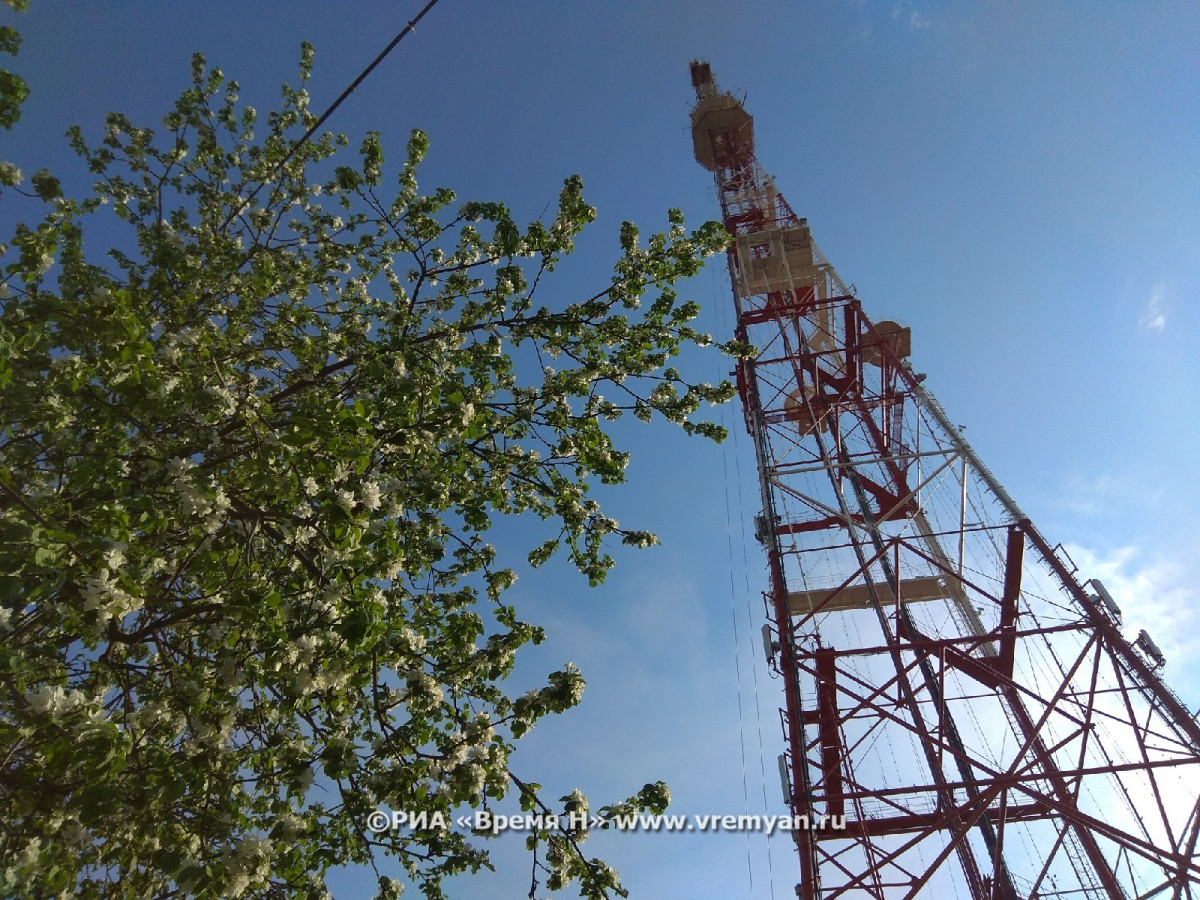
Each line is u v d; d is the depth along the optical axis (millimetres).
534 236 8516
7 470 4453
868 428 20891
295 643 5238
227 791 5293
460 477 8508
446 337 8758
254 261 7512
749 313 21062
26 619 4734
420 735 6328
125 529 4617
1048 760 14000
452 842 6270
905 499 17625
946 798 13930
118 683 5762
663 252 8633
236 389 6672
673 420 9094
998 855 12141
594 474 9297
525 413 8742
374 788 5773
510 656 7270
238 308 7520
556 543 9438
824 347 22719
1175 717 12250
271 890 5664
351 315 9258
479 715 6520
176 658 6145
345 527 5371
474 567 8570
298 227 9773
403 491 6988
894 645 14492
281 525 5734
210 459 5836
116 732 4434
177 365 5770
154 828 5031
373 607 5281
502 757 6188
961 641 14117
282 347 8047
